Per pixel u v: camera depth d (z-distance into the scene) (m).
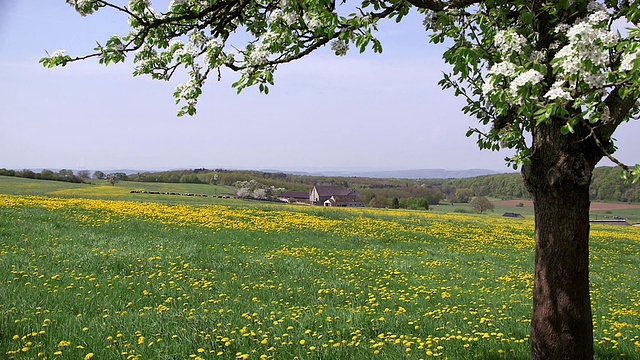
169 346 6.19
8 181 78.81
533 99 3.81
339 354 6.10
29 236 16.23
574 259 4.89
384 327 7.59
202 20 5.48
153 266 12.54
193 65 5.26
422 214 54.72
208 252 15.46
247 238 19.97
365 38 4.40
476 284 13.18
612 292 13.37
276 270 13.26
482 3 5.11
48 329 6.65
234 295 9.95
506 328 7.92
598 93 3.67
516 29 4.67
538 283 5.13
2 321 6.71
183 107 5.36
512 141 5.71
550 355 4.96
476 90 6.14
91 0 4.71
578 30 3.42
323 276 12.82
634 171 3.62
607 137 4.59
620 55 3.84
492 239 28.09
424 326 7.80
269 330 7.15
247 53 5.32
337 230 25.38
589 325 4.98
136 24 5.37
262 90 5.00
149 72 5.81
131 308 8.41
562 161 4.77
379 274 13.95
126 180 109.81
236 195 99.06
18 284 9.51
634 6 3.78
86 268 11.74
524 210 108.06
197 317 7.59
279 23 4.84
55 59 4.90
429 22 5.65
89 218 21.97
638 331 8.03
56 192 66.94
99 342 6.27
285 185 130.62
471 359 6.20
